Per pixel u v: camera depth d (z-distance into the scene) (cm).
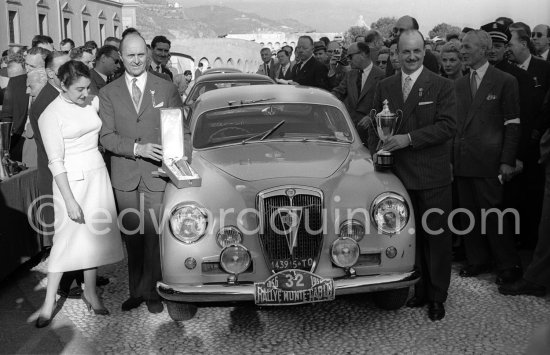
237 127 556
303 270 420
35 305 514
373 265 437
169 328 459
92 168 468
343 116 573
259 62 7056
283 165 474
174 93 500
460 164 543
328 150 516
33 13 4144
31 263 630
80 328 462
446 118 454
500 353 400
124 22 7206
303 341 430
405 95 469
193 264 421
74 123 455
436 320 458
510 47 629
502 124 533
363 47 751
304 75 1058
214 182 452
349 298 509
